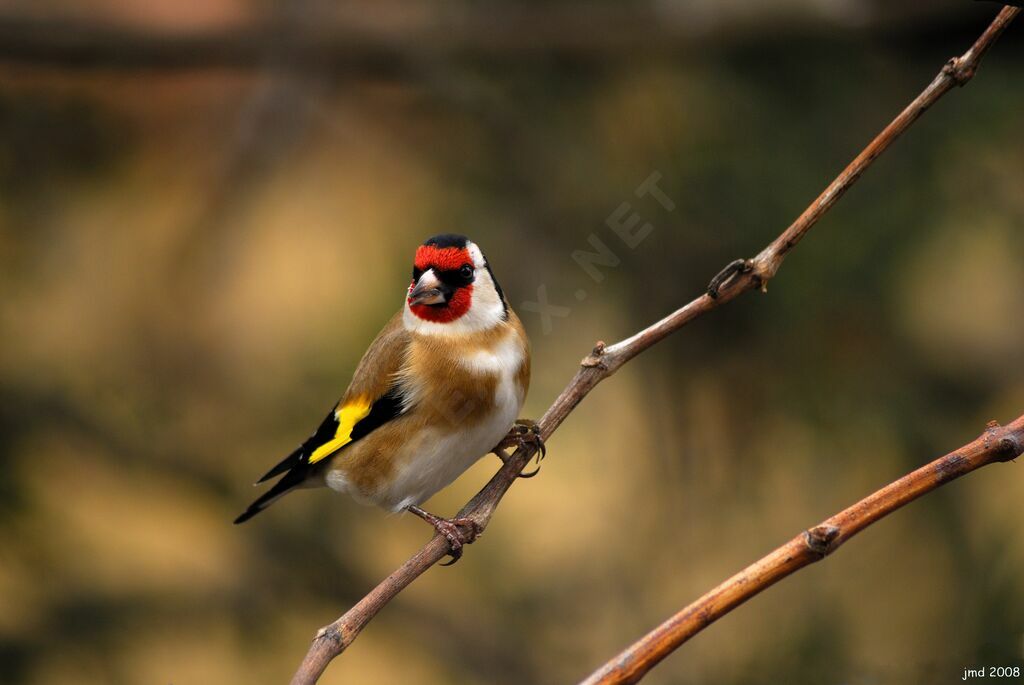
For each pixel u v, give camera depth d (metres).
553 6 10.84
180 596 11.52
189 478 11.34
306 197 11.12
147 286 11.19
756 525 10.10
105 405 11.13
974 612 8.92
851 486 9.84
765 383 9.90
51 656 10.94
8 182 11.00
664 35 10.54
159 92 11.31
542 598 11.45
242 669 11.54
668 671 9.77
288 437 11.23
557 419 5.57
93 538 11.32
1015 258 9.59
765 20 10.22
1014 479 9.53
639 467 10.52
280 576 11.84
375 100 11.29
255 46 11.22
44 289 11.06
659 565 10.42
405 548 11.96
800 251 9.46
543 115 10.67
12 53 11.00
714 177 9.74
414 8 11.12
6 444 10.83
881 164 9.63
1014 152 9.54
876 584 9.59
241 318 11.13
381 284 10.78
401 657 11.70
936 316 9.76
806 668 9.25
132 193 11.28
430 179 10.79
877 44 10.14
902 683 7.33
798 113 10.06
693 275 9.84
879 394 9.64
